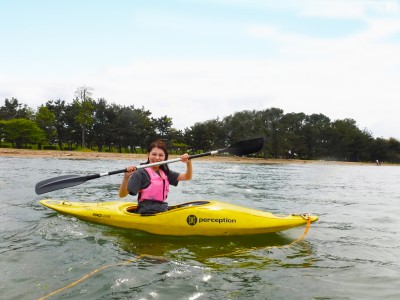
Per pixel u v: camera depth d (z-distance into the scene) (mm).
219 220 5070
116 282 3322
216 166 30172
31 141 50406
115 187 10742
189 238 4977
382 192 12719
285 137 64375
